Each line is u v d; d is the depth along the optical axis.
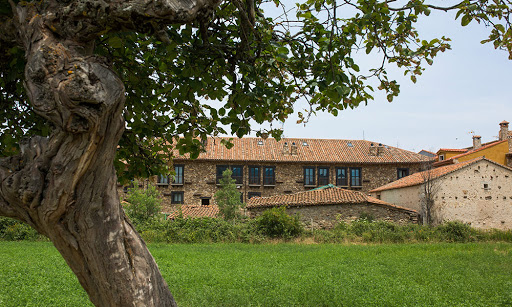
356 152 39.78
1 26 2.28
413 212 26.58
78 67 1.79
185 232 23.08
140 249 2.41
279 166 37.56
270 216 23.66
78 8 1.83
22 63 2.86
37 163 1.99
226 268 11.62
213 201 35.69
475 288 8.55
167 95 4.27
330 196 28.19
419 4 3.12
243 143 38.94
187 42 2.96
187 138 4.27
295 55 3.49
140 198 26.56
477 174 26.83
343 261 13.47
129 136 4.27
